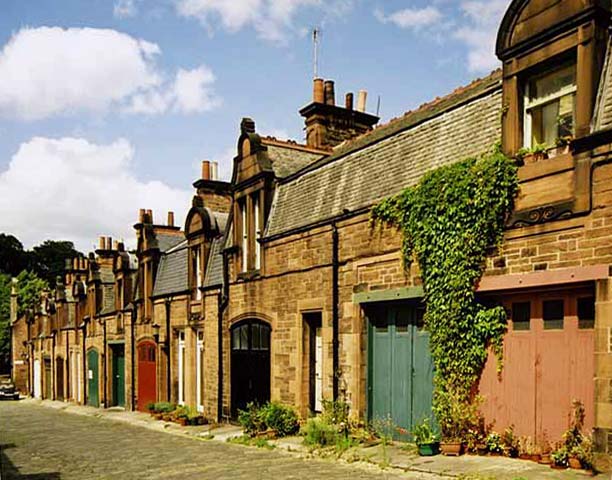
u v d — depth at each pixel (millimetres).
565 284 8242
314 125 17766
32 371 46969
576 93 8359
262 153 15891
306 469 9781
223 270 17453
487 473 8016
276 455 11539
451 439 9625
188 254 20812
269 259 15211
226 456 11906
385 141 12422
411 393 11070
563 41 8547
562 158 8375
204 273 19562
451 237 9758
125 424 20797
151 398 23844
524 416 9000
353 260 12164
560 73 8883
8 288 63875
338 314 12570
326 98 17844
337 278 12602
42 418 25922
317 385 13828
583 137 8008
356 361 11953
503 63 9414
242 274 16438
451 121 10867
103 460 12625
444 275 9867
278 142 16594
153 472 10758
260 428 13898
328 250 12883
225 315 17375
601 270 7766
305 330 13914
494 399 9414
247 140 16562
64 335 37250
